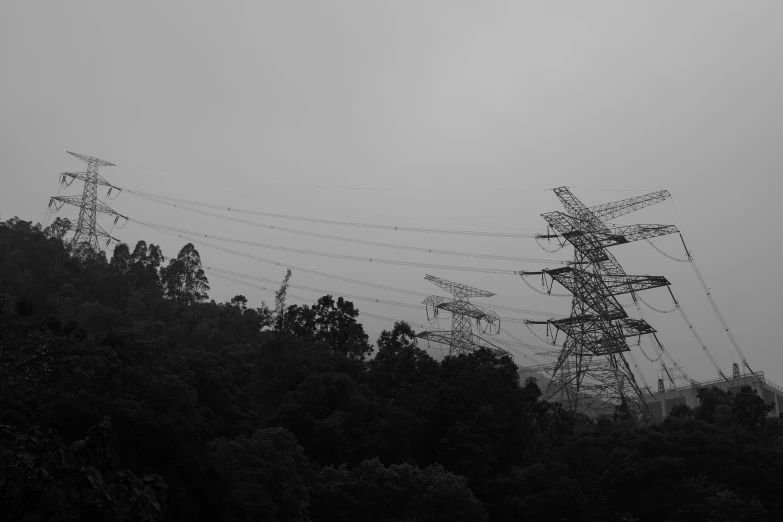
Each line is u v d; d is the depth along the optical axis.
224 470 69.25
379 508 81.25
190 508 64.88
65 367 61.38
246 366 111.25
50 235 163.88
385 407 101.06
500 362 121.69
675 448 102.94
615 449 106.81
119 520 24.92
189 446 68.25
